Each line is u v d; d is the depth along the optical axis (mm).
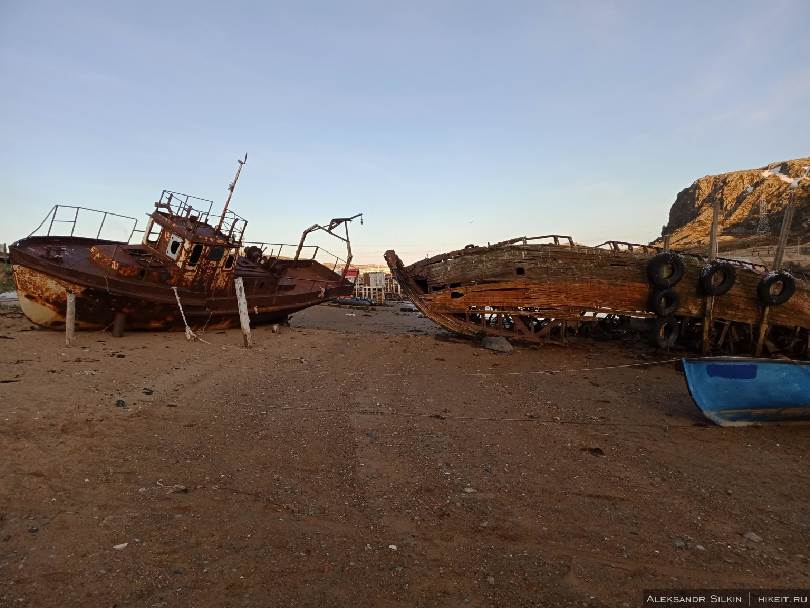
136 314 15102
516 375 13656
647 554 4605
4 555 4082
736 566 4445
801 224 84375
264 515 5090
